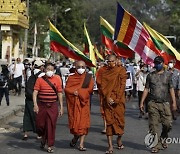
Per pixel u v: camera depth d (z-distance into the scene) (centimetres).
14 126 1406
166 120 1016
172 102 1022
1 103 1939
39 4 4775
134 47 1422
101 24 1820
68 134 1273
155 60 1019
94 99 2548
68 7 6150
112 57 1028
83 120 1034
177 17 6594
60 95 1034
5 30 2780
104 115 1021
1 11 2766
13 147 1068
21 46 4119
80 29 6481
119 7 1399
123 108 1023
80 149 1036
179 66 1579
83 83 1049
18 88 2394
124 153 1016
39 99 1026
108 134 1011
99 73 1047
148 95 1066
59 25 6228
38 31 4544
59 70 2364
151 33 1538
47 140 1019
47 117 1015
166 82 1013
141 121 1591
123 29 1408
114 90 1017
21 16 2828
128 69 2383
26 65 2355
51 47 1430
